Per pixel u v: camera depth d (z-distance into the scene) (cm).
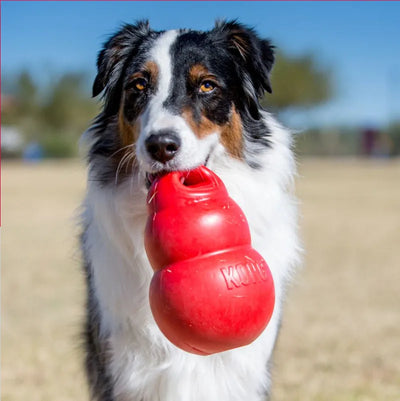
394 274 1000
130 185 407
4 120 5356
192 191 338
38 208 1870
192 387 399
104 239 417
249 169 425
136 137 406
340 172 3697
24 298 859
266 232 420
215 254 327
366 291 895
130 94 416
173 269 326
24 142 5378
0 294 880
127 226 407
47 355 641
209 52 421
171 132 370
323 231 1459
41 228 1485
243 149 427
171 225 329
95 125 446
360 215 1750
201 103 411
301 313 786
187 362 395
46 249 1216
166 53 415
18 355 640
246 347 400
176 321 325
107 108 441
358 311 793
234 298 321
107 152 427
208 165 414
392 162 4894
